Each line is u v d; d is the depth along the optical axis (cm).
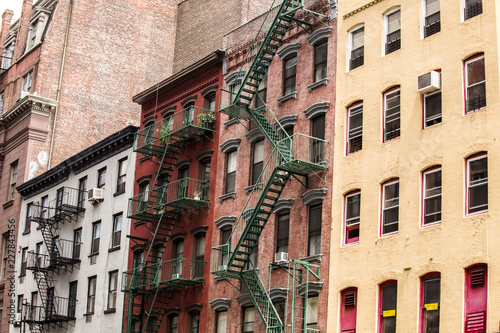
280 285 3475
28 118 6097
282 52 3816
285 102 3734
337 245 3234
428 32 3092
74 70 6231
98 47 6338
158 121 4644
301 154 3522
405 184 2988
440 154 2877
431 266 2792
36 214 5825
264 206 3644
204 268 4000
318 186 3412
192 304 3991
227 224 3897
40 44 6272
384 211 3078
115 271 4794
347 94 3384
